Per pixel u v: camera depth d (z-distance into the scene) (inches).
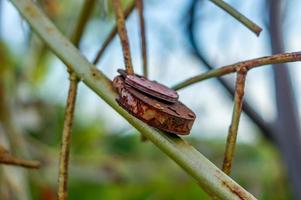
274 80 22.0
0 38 20.6
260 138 27.1
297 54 9.2
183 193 26.4
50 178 23.2
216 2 10.4
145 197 26.5
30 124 26.8
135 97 9.1
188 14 23.0
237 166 27.3
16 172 19.1
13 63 24.5
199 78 10.2
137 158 26.9
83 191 25.6
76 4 21.0
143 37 12.2
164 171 26.1
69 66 10.3
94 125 29.0
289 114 21.8
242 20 10.2
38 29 10.8
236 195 8.6
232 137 9.4
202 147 28.1
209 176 8.7
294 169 21.7
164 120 9.0
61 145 10.4
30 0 11.0
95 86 9.9
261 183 26.8
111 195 26.4
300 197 21.5
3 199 18.7
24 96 26.5
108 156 26.8
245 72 9.5
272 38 21.5
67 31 20.3
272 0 21.5
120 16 10.0
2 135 20.3
